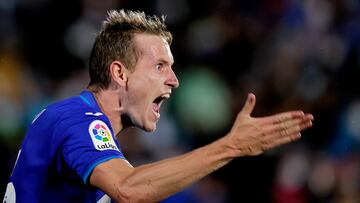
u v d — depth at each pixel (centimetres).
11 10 3291
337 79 3381
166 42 1301
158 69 1280
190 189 2673
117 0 3369
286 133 1093
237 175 2703
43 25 3247
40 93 3030
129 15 1299
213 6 3503
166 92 1286
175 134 2931
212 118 2939
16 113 2917
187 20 3472
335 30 3647
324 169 2903
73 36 3184
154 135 2872
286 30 3547
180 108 2984
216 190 2692
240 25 3353
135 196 1081
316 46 3509
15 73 3086
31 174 1223
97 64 1293
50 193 1223
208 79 3069
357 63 3491
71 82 3048
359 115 3219
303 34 3553
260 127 1095
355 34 3634
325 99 3145
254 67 3262
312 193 2853
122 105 1280
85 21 3234
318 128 3052
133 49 1273
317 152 2978
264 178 2723
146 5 3484
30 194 1227
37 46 3181
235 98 3017
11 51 3161
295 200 2780
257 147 1098
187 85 3044
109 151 1137
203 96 2988
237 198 2692
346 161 2988
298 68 3303
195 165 1084
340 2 3709
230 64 3225
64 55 3133
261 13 3591
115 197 1095
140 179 1082
